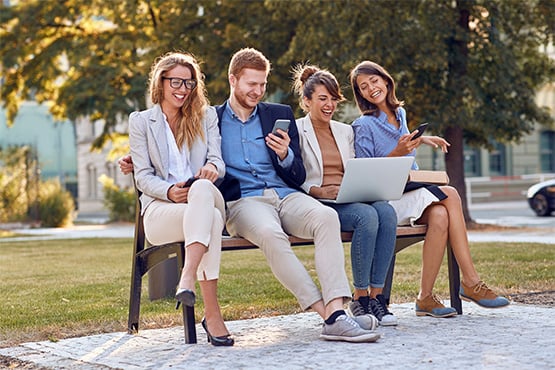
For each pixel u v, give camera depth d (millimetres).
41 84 28375
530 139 42062
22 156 33375
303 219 5793
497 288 8320
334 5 18984
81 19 28250
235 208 6008
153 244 5953
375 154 6727
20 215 32531
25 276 11477
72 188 54531
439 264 6531
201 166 6117
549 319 6285
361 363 4859
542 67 22203
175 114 6152
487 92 20891
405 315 6668
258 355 5234
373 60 18766
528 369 4570
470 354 5012
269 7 19875
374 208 6195
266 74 6289
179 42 22516
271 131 6355
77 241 20094
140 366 5055
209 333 5660
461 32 19719
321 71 6598
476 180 37750
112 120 28797
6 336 6469
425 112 19906
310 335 5895
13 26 27828
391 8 19141
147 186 5879
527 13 20016
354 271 6121
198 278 5641
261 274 10312
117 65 27359
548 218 25156
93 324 6855
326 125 6637
